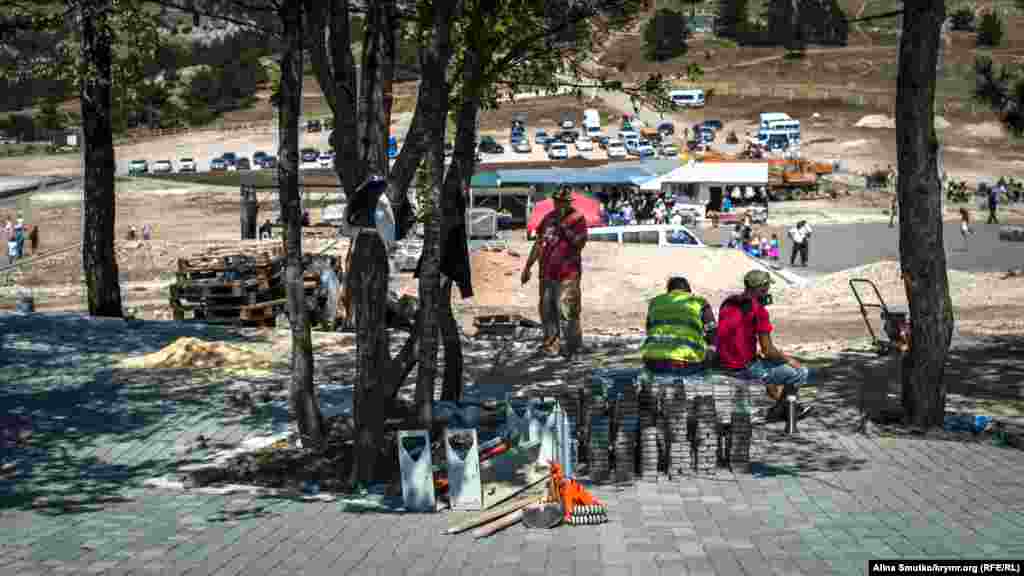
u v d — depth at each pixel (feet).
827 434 36.14
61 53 57.82
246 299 71.20
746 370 35.83
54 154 424.46
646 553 22.52
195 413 39.68
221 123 472.03
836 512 25.85
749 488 29.04
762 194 249.34
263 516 27.43
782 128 367.66
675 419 30.91
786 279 113.60
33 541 24.58
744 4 595.06
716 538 23.67
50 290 125.49
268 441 35.70
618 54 554.46
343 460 33.01
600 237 146.41
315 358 53.11
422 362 31.96
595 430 30.71
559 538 24.53
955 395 42.93
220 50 526.98
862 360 52.03
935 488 28.43
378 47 31.32
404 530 25.81
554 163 271.49
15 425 37.65
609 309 96.22
